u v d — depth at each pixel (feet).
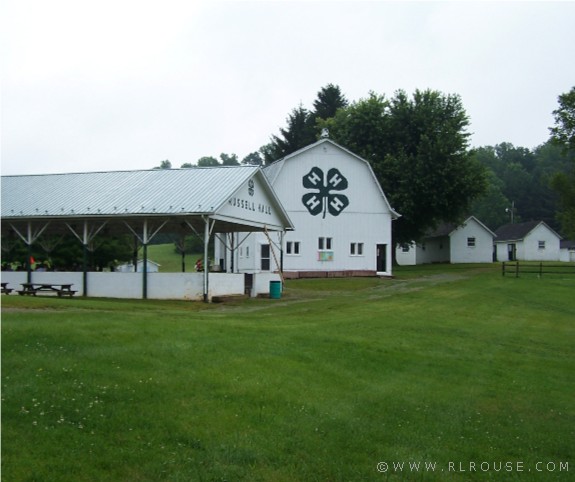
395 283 126.41
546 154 414.41
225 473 23.15
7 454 22.68
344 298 95.81
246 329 50.19
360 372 40.24
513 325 71.15
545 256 251.19
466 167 169.89
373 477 24.47
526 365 49.14
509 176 394.32
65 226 107.14
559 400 38.88
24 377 30.35
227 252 138.82
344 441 27.63
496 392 39.29
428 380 40.52
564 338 64.34
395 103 179.63
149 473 22.62
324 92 242.78
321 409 31.24
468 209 187.42
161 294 88.74
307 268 148.25
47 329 39.65
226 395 31.35
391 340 53.31
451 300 93.20
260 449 25.45
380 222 154.10
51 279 94.07
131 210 87.35
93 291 92.07
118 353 36.11
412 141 176.96
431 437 29.68
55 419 26.16
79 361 33.78
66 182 102.06
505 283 123.54
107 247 136.77
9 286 95.76
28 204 94.22
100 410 27.55
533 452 29.55
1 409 26.35
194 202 86.74
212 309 76.84
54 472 21.86
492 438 30.63
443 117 177.47
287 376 36.37
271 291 96.58
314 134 235.20
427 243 246.27
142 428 26.30
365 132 178.50
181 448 24.97
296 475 23.85
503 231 274.36
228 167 100.01
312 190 149.69
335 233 150.82
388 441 28.50
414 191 168.86
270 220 108.68
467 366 46.24
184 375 33.73
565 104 156.04
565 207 164.04
